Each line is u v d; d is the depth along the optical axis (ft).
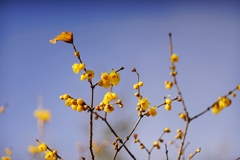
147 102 2.51
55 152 2.53
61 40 2.42
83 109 2.44
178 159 2.39
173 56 2.43
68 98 2.46
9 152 3.46
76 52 2.44
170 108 2.47
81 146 3.57
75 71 2.44
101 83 2.46
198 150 2.60
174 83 2.45
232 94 2.37
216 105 2.38
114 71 2.46
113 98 2.47
